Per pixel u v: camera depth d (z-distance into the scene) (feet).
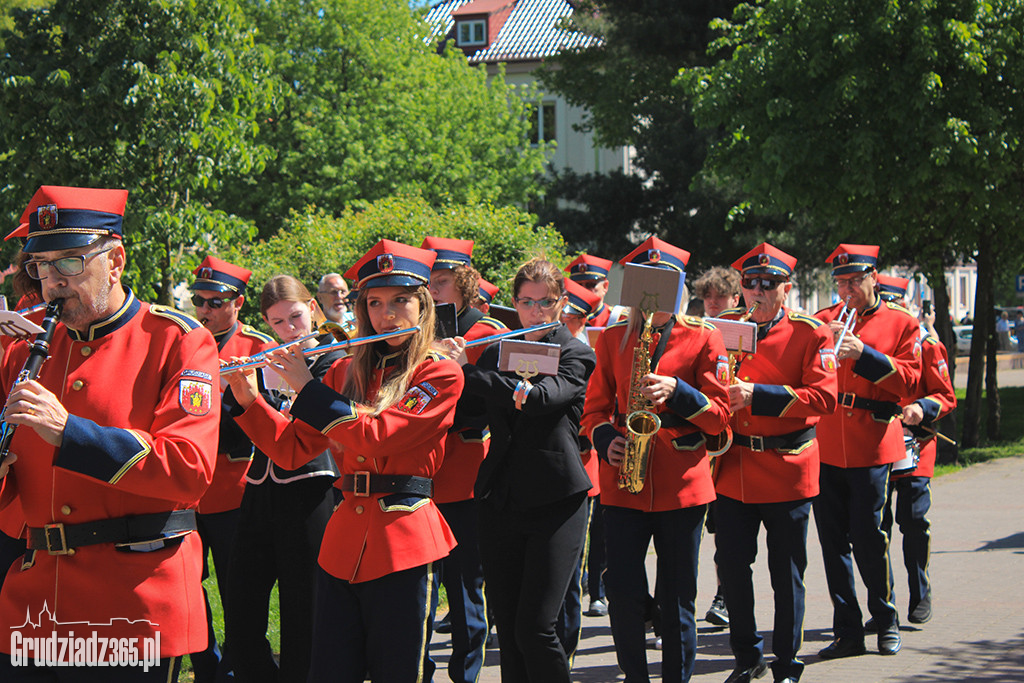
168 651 11.10
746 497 18.49
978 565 28.09
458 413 18.65
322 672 13.15
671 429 16.99
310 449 13.88
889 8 44.68
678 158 77.20
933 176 46.57
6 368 11.68
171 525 11.33
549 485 14.44
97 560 10.95
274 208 87.66
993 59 45.29
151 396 11.12
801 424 18.63
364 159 86.12
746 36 51.67
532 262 15.79
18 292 15.88
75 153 40.96
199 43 41.50
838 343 20.53
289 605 16.19
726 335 17.54
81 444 10.23
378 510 13.19
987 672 18.60
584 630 23.57
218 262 19.04
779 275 19.17
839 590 20.56
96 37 40.75
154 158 41.93
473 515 18.90
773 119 49.44
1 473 10.78
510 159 98.58
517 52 125.08
